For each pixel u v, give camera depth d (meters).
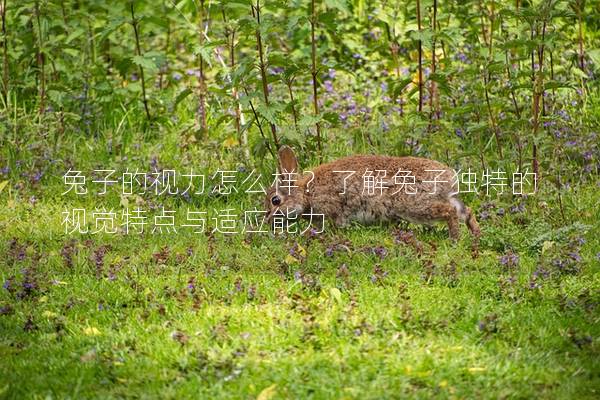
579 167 13.99
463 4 17.27
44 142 15.16
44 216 13.18
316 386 8.02
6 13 17.73
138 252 11.98
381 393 7.89
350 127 15.50
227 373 8.34
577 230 11.76
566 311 9.72
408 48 18.27
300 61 18.11
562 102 15.62
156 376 8.38
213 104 16.41
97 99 16.47
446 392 7.93
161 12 18.89
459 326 9.36
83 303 10.16
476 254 11.30
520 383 8.16
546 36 13.01
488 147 14.23
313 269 10.94
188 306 9.90
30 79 16.64
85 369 8.55
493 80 13.97
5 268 11.21
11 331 9.55
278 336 9.00
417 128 14.14
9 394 8.12
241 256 11.60
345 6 13.97
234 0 12.98
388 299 9.96
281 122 14.87
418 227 12.89
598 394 8.00
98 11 17.59
